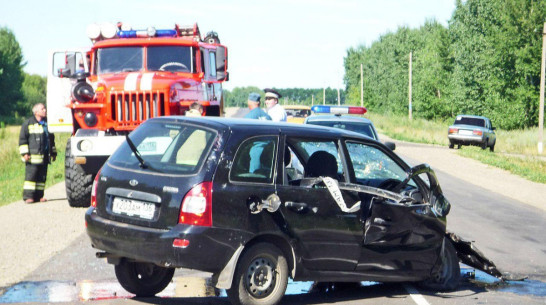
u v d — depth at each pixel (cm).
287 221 644
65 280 763
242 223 613
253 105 1148
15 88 11256
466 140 3969
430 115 7912
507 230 1259
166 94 1311
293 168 673
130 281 689
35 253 910
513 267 936
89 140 1290
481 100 6188
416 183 773
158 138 658
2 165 2547
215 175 611
